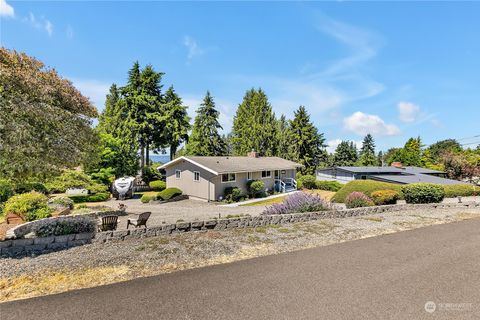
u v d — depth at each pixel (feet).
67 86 29.55
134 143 114.01
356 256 23.62
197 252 24.72
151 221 45.19
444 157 122.93
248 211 58.54
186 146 140.77
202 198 78.74
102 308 14.79
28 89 24.85
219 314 14.11
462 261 22.07
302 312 14.23
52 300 15.79
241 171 80.07
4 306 15.08
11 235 26.61
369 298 15.80
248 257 23.73
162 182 105.40
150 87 120.88
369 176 95.14
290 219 38.50
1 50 25.32
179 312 14.34
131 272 20.18
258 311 14.37
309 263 21.90
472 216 42.75
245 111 159.63
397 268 20.61
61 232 26.13
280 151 147.54
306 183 107.65
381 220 39.73
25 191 63.52
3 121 22.56
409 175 99.30
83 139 29.91
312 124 146.41
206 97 140.77
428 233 31.91
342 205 62.49
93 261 22.12
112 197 87.51
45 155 25.55
